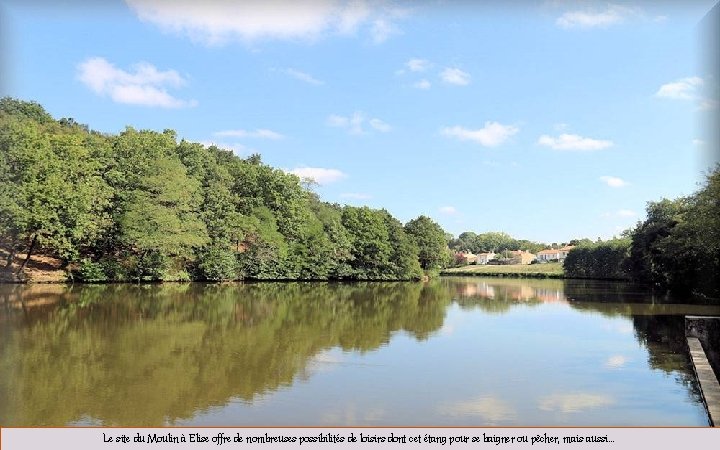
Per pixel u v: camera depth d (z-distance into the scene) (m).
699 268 44.47
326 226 79.56
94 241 50.09
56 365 18.09
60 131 65.75
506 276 127.62
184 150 62.88
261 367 18.16
